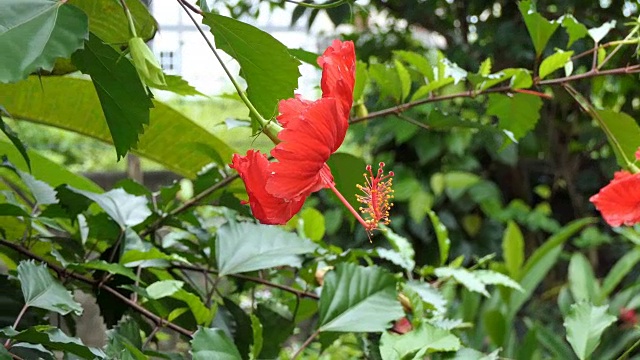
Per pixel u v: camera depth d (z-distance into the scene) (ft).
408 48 6.16
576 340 2.28
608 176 6.62
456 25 6.11
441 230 2.74
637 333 4.87
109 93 1.52
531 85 2.51
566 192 7.63
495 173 7.32
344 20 2.48
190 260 2.56
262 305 2.42
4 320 1.91
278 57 1.56
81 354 1.63
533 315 6.70
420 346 2.02
